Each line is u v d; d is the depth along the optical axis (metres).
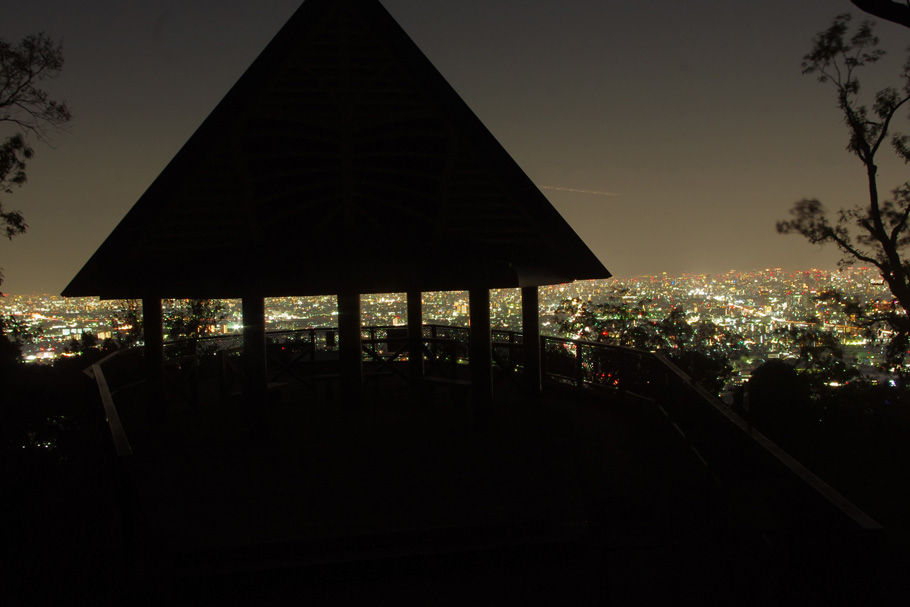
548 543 5.40
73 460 8.24
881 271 22.03
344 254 7.90
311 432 8.73
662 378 8.54
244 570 5.13
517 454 7.45
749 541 3.96
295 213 8.19
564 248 8.13
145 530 4.77
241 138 7.22
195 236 7.78
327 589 5.11
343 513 5.93
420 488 6.47
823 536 3.03
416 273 7.67
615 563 5.20
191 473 7.14
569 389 11.15
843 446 9.42
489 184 7.84
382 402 10.63
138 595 4.45
